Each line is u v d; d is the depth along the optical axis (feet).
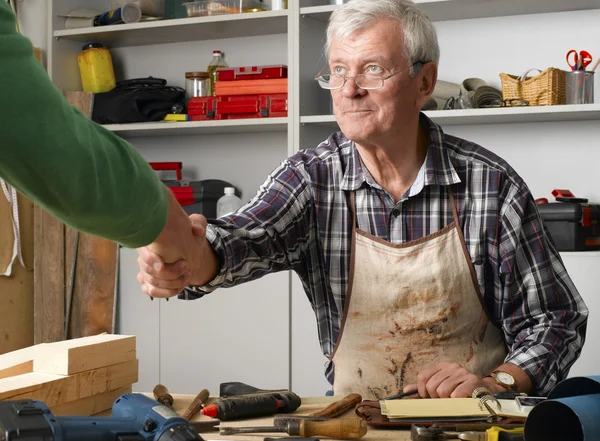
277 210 5.86
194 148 12.89
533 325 5.94
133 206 2.46
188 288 5.19
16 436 2.82
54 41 12.78
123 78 13.33
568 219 9.69
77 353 4.67
